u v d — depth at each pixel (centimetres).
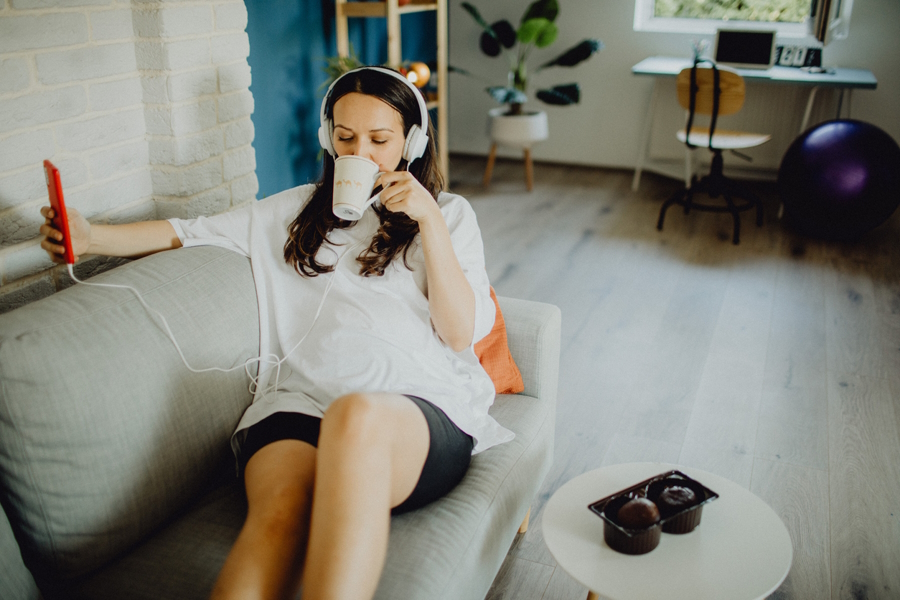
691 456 200
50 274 148
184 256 134
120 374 111
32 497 104
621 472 129
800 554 163
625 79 475
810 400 227
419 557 109
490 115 451
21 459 103
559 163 512
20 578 99
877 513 176
